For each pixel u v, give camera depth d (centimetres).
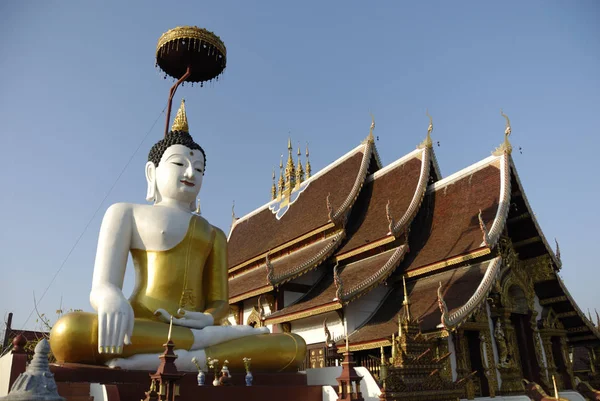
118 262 1094
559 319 2380
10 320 2378
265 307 2512
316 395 1090
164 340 1023
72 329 948
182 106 1404
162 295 1129
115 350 934
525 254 2369
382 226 2402
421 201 2369
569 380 2273
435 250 2180
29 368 582
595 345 2456
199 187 1290
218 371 1045
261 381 1098
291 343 1199
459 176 2430
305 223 2811
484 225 1944
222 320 1224
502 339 1986
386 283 2250
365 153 2811
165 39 1460
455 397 1412
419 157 2586
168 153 1272
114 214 1149
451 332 1761
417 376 1335
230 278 3212
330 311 2064
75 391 813
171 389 790
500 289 2027
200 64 1566
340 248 2498
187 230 1198
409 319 1435
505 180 2172
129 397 869
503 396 1883
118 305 966
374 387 1262
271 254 2912
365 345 1847
